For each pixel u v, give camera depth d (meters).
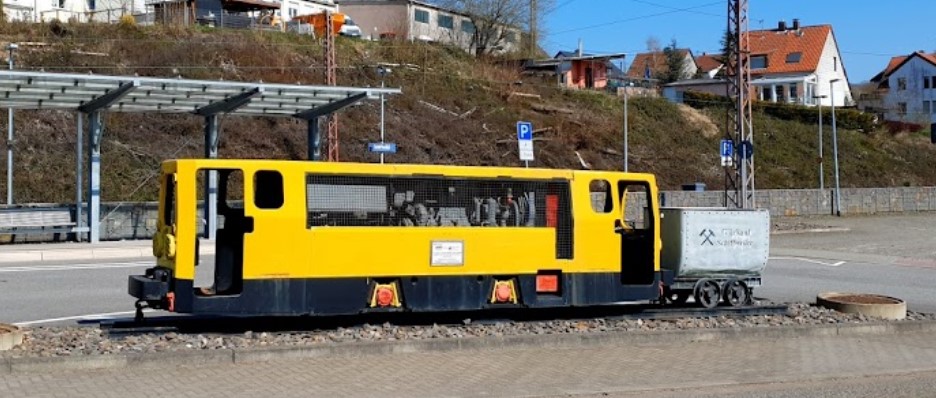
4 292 15.30
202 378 8.45
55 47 37.34
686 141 50.25
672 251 12.92
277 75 41.38
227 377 8.51
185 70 38.69
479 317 12.14
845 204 48.16
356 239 10.59
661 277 12.63
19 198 27.81
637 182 12.43
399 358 9.57
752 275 13.50
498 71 51.41
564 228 11.79
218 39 43.06
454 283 11.11
